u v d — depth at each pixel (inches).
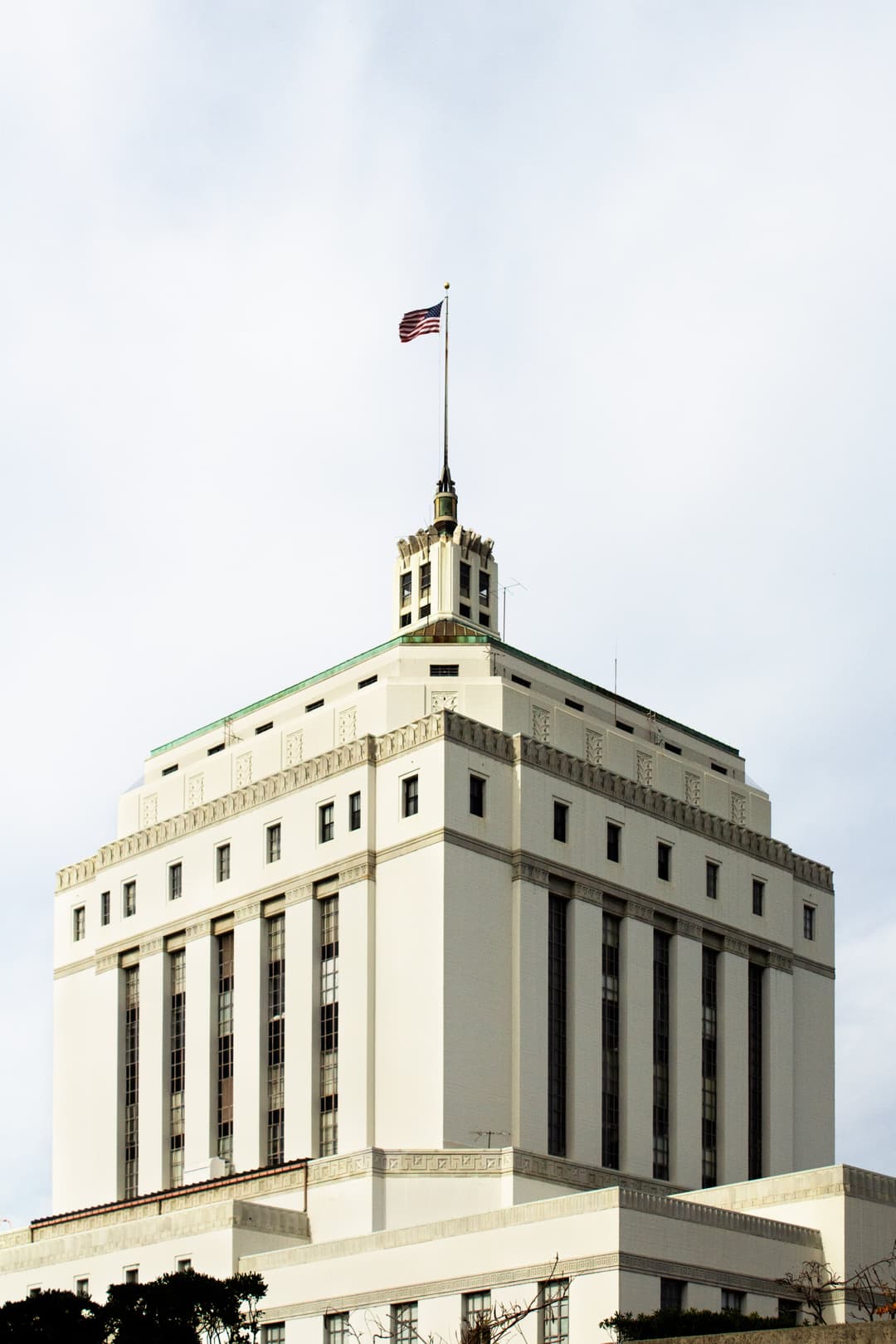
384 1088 5767.7
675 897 6412.4
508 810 6023.6
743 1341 3398.1
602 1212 4271.7
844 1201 4712.1
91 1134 6624.0
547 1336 4293.8
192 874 6550.2
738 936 6584.6
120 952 6722.4
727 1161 6304.1
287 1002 6122.1
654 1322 3998.5
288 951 6166.3
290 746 6481.3
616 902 6230.3
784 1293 4554.6
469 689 6230.3
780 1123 6535.4
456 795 5890.8
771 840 6835.6
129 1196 6441.9
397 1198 5383.9
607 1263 4224.9
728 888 6609.3
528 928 5930.1
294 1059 6033.5
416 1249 4601.4
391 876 5944.9
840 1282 4623.5
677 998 6328.7
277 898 6259.8
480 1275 4443.9
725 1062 6402.6
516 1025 5826.8
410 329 6860.2
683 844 6505.9
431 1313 4515.3
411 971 5797.2
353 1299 4687.5
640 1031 6166.3
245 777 6594.5
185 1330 3939.5
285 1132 5989.2
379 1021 5846.5
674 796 6633.9
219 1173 6117.1
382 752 6087.6
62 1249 5580.7
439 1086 5610.2
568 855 6107.3
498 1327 4244.6
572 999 5994.1
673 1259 4325.8
